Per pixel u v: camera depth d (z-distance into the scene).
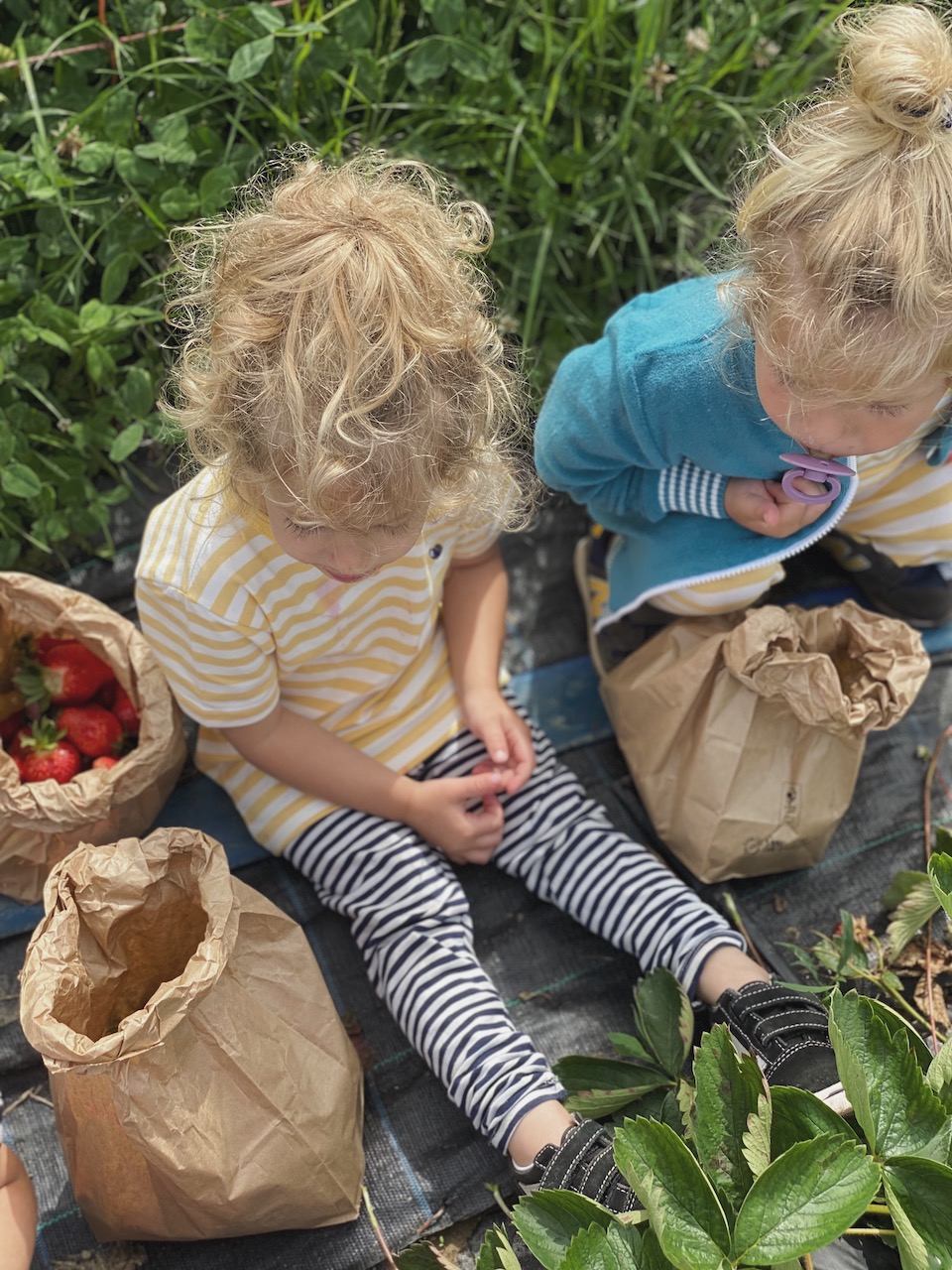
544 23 1.72
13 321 1.51
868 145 1.04
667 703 1.49
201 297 1.14
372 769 1.41
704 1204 0.98
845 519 1.58
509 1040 1.30
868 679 1.45
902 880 1.43
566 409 1.38
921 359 1.04
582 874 1.45
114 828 1.40
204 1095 1.14
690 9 1.84
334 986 1.46
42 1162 1.33
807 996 1.36
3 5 1.64
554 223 1.77
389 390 1.01
